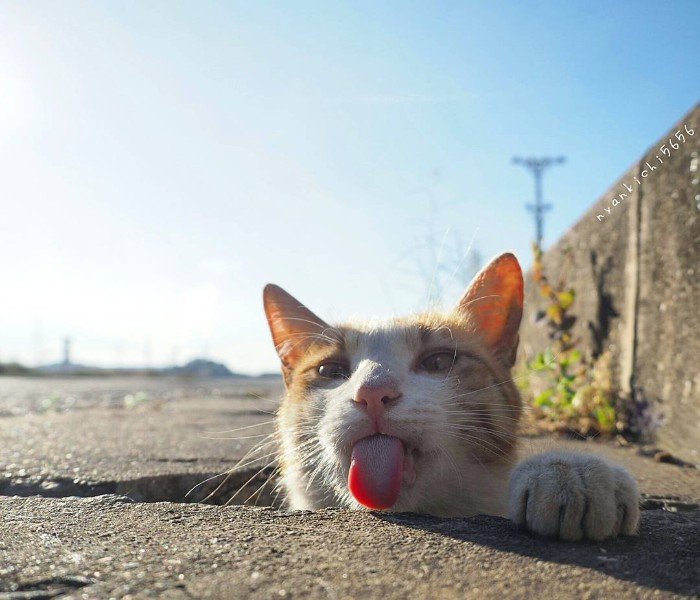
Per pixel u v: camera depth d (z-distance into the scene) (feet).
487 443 1.00
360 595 0.52
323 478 1.04
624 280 1.76
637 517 0.69
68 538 0.68
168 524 0.74
